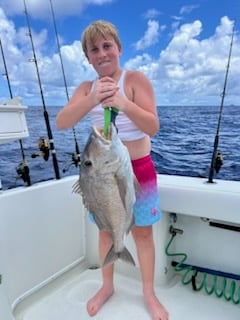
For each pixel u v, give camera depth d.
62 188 1.61
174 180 1.55
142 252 1.36
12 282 1.35
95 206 1.04
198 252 1.56
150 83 1.18
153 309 1.31
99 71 1.19
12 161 3.41
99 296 1.40
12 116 1.10
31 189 1.44
